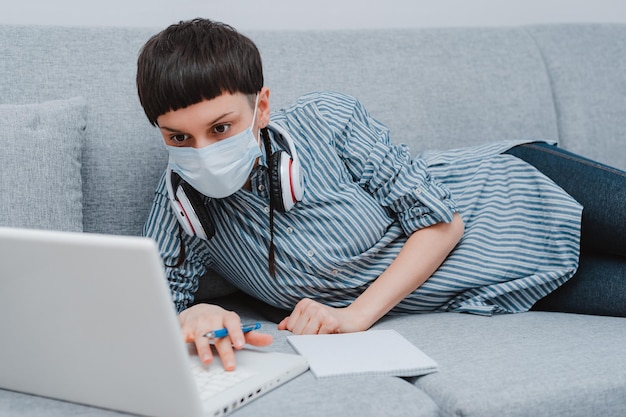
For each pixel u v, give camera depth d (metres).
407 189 1.38
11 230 0.82
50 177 1.29
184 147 1.16
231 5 1.83
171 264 1.32
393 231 1.42
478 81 1.81
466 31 1.86
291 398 0.93
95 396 0.91
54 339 0.89
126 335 0.83
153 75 1.12
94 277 0.81
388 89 1.71
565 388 1.00
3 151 1.25
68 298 0.84
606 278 1.44
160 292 0.78
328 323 1.21
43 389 0.95
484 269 1.42
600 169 1.50
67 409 0.91
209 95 1.12
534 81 1.87
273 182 1.23
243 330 1.05
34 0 1.66
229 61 1.14
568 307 1.48
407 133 1.71
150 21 1.76
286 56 1.64
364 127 1.46
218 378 0.96
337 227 1.35
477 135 1.79
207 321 1.05
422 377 1.03
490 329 1.24
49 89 1.44
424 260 1.35
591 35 2.00
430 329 1.25
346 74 1.68
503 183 1.54
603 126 1.93
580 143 1.90
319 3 1.93
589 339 1.17
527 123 1.84
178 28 1.19
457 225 1.41
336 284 1.36
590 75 1.95
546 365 1.05
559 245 1.45
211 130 1.16
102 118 1.46
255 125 1.24
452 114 1.76
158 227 1.32
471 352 1.11
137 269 0.78
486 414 0.95
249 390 0.92
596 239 1.47
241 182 1.21
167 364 0.83
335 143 1.42
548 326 1.26
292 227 1.33
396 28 1.80
